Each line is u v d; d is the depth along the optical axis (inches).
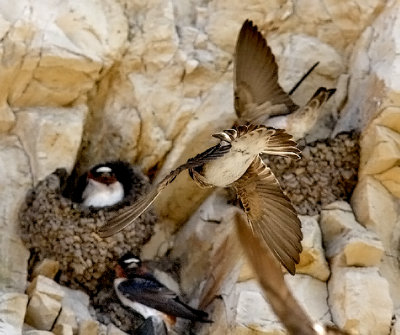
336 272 484.7
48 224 503.5
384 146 508.4
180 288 522.9
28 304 475.5
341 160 519.2
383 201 508.4
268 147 305.4
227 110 530.6
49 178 510.6
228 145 305.4
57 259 504.1
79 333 478.3
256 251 303.4
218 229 514.9
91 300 505.0
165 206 538.0
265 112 423.2
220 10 543.8
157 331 492.1
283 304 288.0
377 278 475.2
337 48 552.7
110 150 536.7
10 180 509.4
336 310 474.6
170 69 534.3
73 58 509.7
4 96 512.4
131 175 531.8
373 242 486.0
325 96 447.8
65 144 516.7
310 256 487.5
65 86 520.7
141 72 535.2
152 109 534.0
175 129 533.0
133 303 499.2
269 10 545.6
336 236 502.3
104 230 283.0
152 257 532.4
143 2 536.7
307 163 520.1
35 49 504.1
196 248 526.9
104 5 527.8
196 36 538.0
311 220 503.5
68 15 514.6
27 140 515.8
